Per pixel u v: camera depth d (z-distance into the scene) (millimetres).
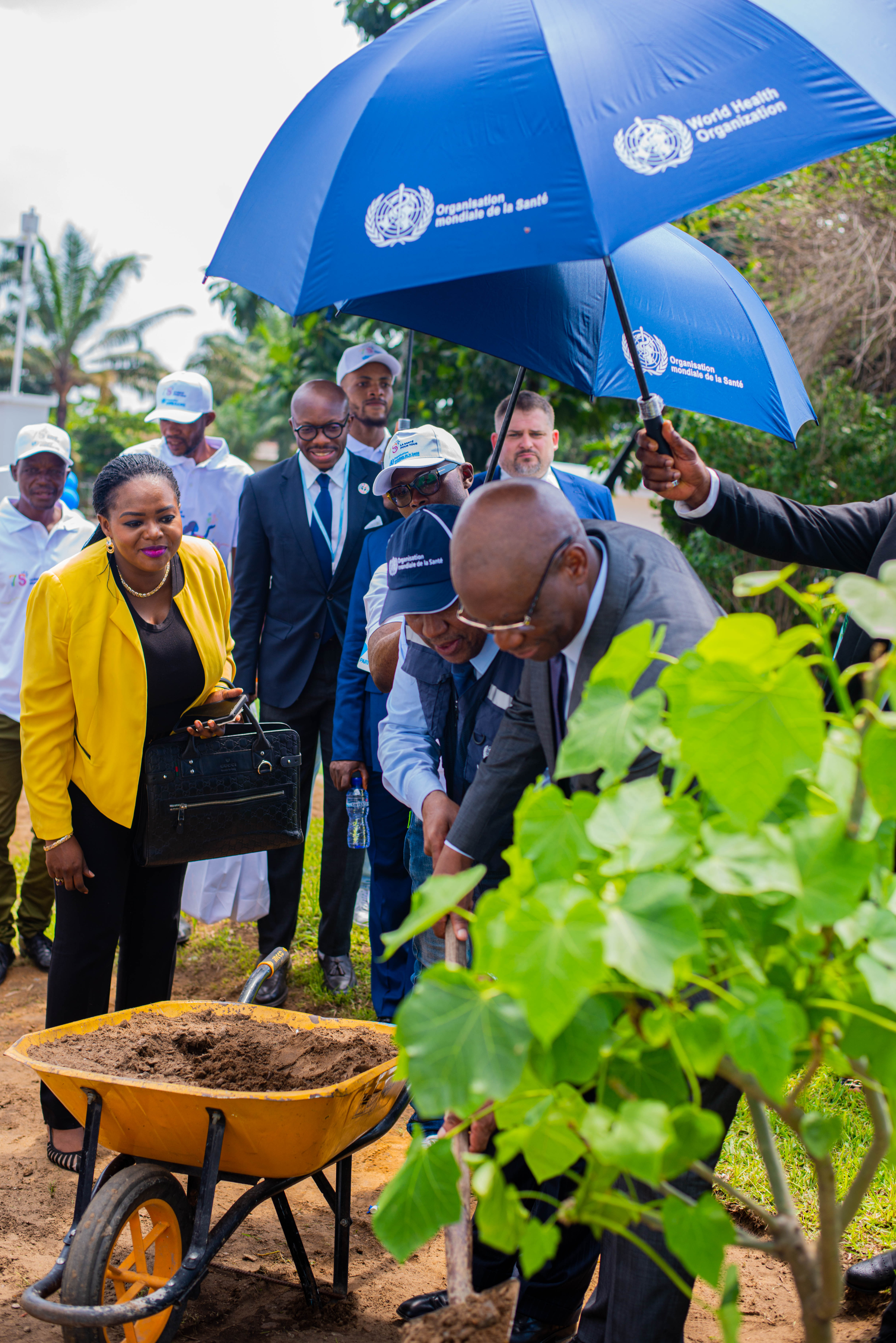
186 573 3521
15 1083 4383
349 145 2299
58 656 3250
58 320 41406
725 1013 1286
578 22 2172
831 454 8234
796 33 2113
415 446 3867
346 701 4480
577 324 3473
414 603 2684
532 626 2035
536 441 4305
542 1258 1296
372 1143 3203
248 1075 2777
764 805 1228
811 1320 1457
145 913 3629
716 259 3764
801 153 1999
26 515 5383
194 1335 2838
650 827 1253
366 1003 4961
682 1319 2113
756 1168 3459
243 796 3500
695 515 2963
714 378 3449
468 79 2180
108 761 3336
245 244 2473
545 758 2475
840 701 1336
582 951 1156
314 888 6203
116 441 41438
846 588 1247
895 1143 1405
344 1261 2982
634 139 2023
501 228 2008
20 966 5492
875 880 1287
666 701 1868
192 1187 3148
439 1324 1659
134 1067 2791
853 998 1306
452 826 2656
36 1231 3338
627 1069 1344
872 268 8383
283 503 4988
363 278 2129
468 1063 1223
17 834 7281
